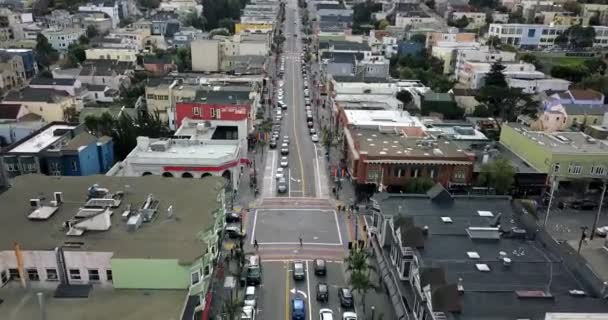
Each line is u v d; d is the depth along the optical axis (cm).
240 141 10600
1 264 5356
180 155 9538
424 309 5153
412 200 7256
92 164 9862
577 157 9844
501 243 6156
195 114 11631
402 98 15450
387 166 9600
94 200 6347
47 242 5506
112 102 15788
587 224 9169
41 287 5388
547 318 4381
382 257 6844
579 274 5453
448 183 9731
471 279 5344
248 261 7581
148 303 5106
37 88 15325
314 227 8931
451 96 15375
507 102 15025
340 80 15638
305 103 17112
